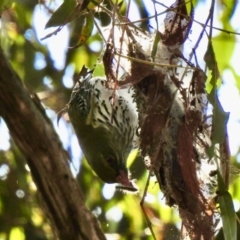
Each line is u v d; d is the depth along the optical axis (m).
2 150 13.93
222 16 12.33
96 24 9.49
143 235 13.37
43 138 9.54
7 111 9.46
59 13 9.57
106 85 9.50
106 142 13.12
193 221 9.55
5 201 13.86
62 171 9.59
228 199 8.80
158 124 9.51
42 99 13.83
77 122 12.99
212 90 8.72
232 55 12.52
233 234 8.73
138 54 9.77
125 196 13.79
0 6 10.05
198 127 9.44
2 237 13.77
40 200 9.74
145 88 9.94
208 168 9.72
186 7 9.98
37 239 13.63
